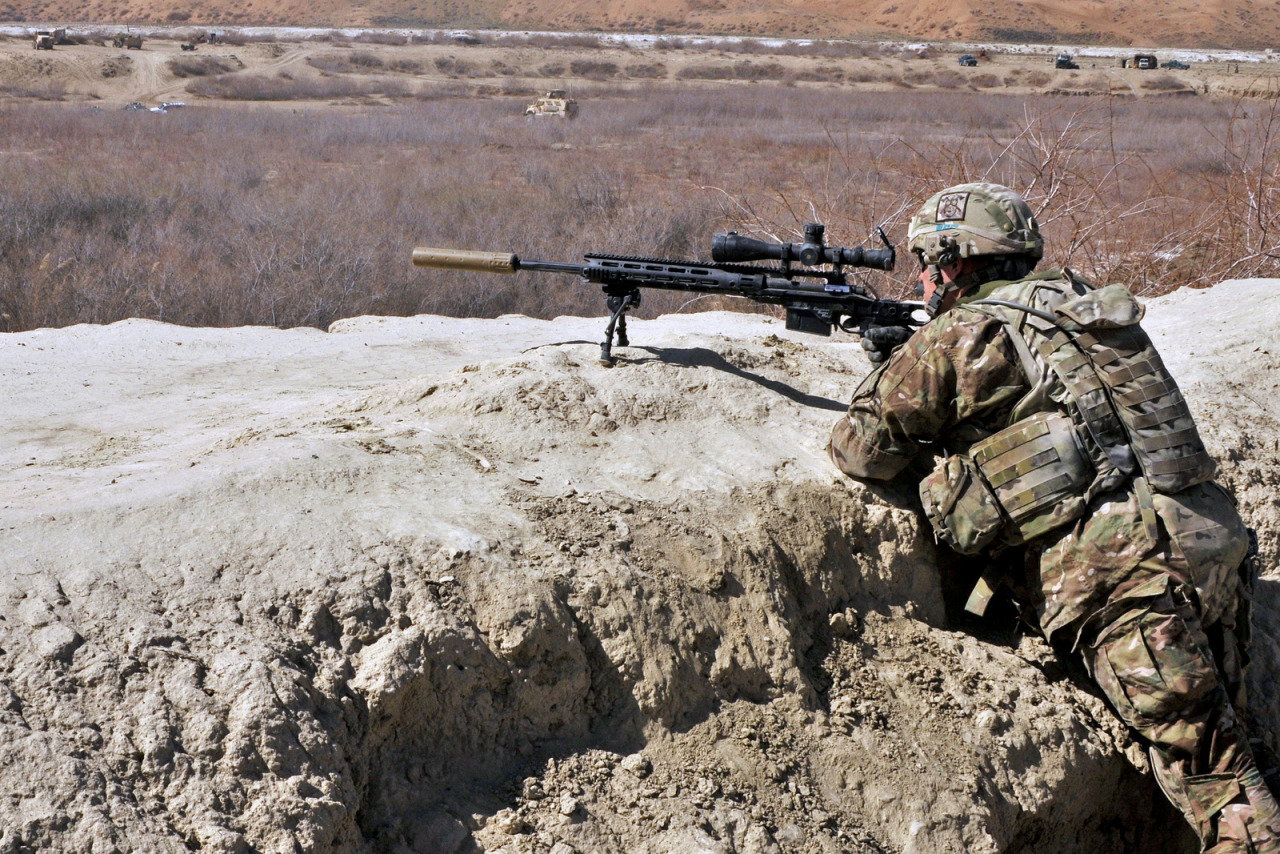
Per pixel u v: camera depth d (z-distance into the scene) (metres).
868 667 2.98
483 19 122.75
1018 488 2.94
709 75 70.81
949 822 2.68
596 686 2.58
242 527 2.53
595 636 2.62
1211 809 2.76
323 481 2.81
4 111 35.12
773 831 2.47
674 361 3.93
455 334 6.26
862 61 81.56
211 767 2.04
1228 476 4.11
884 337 3.45
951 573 3.40
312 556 2.48
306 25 120.88
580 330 6.37
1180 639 2.78
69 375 5.01
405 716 2.33
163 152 25.27
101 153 24.78
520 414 3.44
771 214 12.04
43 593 2.20
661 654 2.65
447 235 15.39
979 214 3.08
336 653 2.33
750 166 24.59
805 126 36.72
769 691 2.76
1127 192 13.56
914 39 111.81
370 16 122.88
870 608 3.17
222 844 1.95
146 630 2.19
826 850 2.48
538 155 27.39
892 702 2.89
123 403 4.53
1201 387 4.65
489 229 15.78
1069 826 3.05
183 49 69.69
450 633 2.42
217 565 2.41
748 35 112.88
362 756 2.24
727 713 2.68
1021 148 10.49
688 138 33.25
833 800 2.62
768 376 4.11
